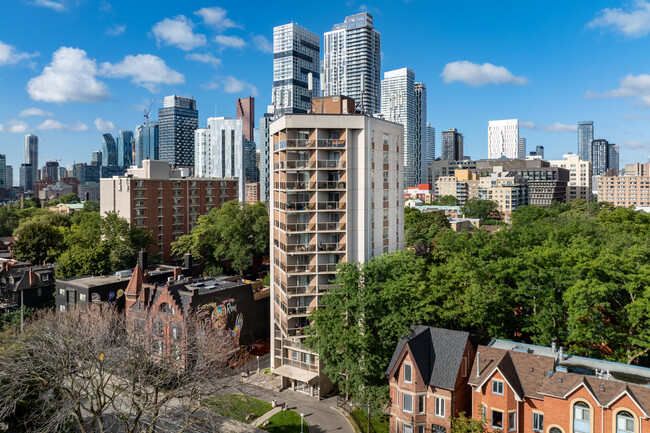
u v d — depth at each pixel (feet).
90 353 160.15
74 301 289.94
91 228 411.34
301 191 219.82
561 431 149.79
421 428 167.12
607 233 317.83
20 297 329.52
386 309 193.16
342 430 186.09
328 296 199.82
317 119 218.18
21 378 153.17
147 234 443.32
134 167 569.64
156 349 183.21
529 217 489.26
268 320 288.10
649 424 136.77
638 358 198.18
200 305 239.30
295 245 221.25
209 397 162.40
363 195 220.23
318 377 214.90
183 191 508.12
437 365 169.17
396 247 250.37
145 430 157.17
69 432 165.58
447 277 212.43
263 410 202.80
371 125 224.74
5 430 159.53
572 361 169.17
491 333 202.49
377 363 187.32
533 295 205.57
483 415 157.38
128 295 265.13
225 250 419.74
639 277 191.21
